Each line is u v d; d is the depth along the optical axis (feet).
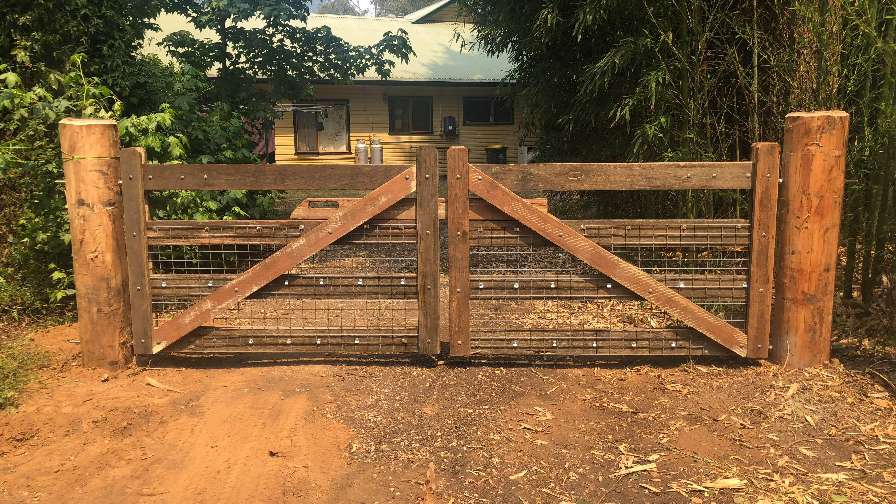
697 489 9.66
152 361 14.40
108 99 21.29
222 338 14.02
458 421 11.65
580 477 10.00
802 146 12.84
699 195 20.42
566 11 24.29
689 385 12.96
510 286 13.64
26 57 19.10
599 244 13.43
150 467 10.24
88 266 13.61
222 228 13.67
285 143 55.47
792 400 12.19
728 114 20.58
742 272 13.85
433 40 65.82
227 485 9.76
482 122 59.21
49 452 10.65
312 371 13.78
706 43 19.48
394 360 14.34
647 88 20.71
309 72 31.83
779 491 9.57
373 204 13.43
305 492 9.62
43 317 17.04
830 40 15.46
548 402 12.37
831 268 13.23
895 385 12.53
